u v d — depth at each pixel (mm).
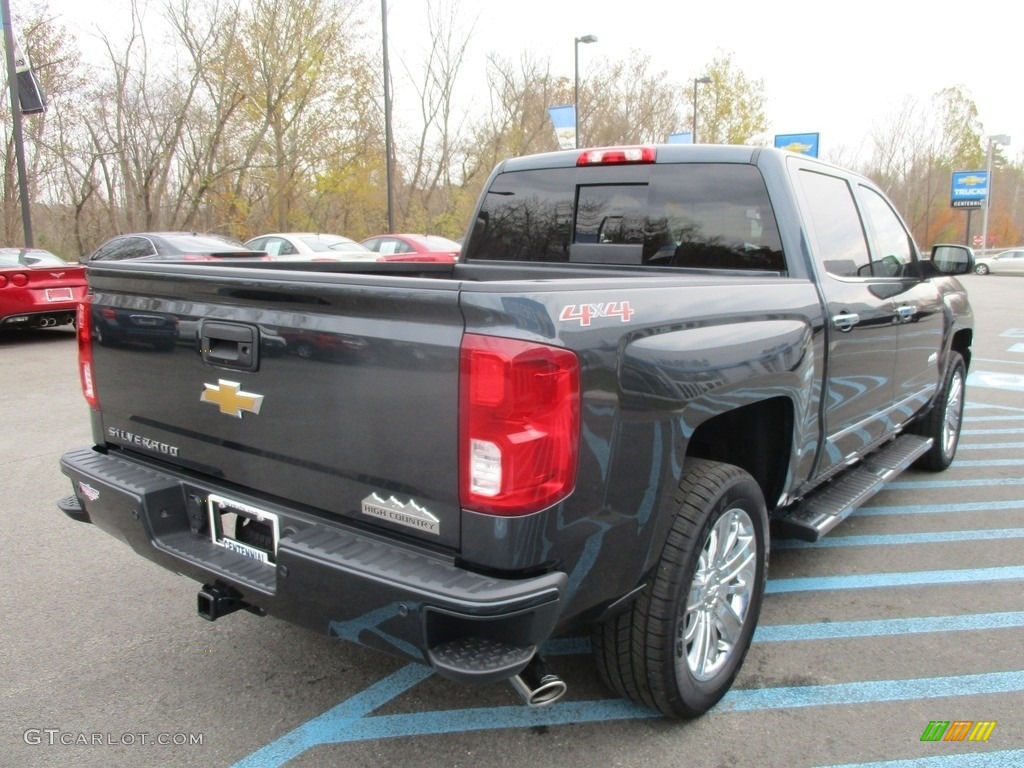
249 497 2473
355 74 28469
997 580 3889
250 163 28047
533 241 3943
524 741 2609
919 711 2785
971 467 5875
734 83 45656
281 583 2205
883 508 4949
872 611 3555
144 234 11898
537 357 1899
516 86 41406
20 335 12891
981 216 65812
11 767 2477
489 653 1958
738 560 2801
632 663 2475
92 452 3043
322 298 2143
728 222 3340
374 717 2754
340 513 2250
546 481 1946
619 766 2488
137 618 3467
